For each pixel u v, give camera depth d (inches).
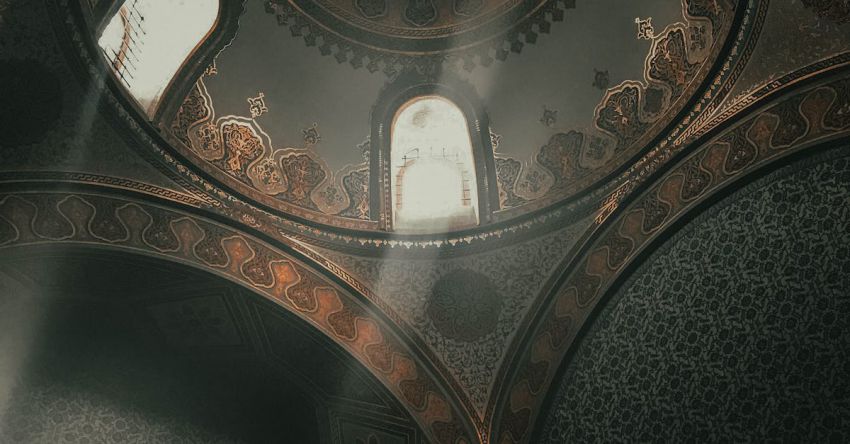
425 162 295.9
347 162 288.2
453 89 289.9
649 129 255.0
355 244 280.7
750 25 221.0
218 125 269.6
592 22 268.4
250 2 269.3
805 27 209.5
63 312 273.6
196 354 293.6
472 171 290.8
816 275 204.4
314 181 283.9
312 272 276.1
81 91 230.8
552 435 262.8
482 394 273.7
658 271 245.8
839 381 194.4
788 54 214.7
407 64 288.8
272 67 279.4
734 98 229.3
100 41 239.9
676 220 241.8
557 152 279.4
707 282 230.2
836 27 203.6
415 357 278.4
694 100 240.5
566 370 265.0
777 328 209.9
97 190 240.4
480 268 279.9
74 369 277.0
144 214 250.7
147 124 247.8
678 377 231.6
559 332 267.6
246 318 277.6
